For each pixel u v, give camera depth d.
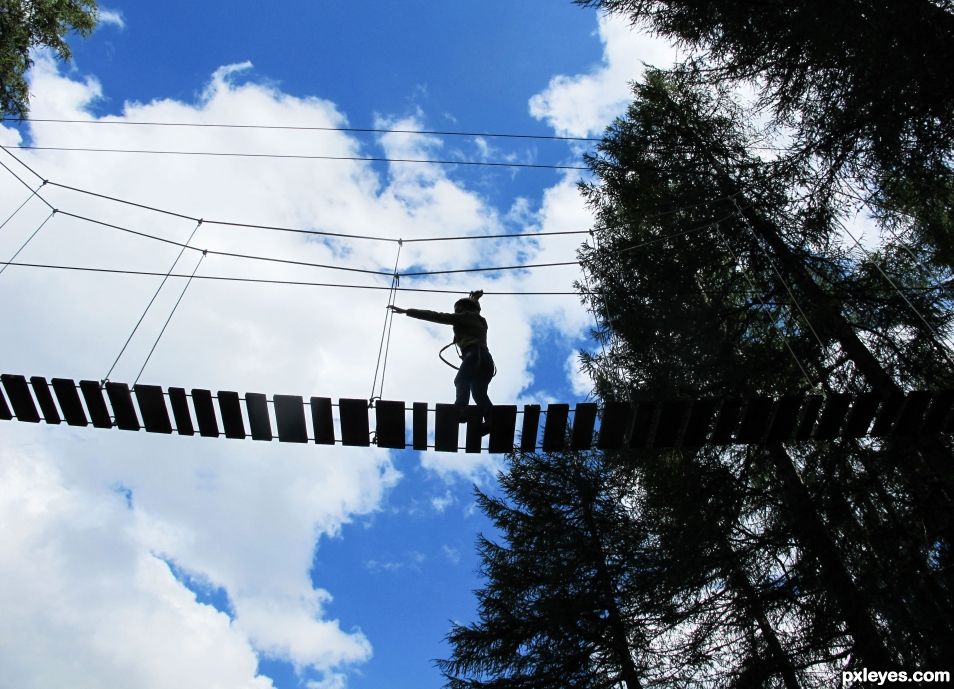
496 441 6.08
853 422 6.02
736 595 7.91
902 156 7.61
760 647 7.71
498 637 11.73
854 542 7.45
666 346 9.32
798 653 7.33
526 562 12.44
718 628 7.81
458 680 11.55
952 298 8.30
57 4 9.88
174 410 6.14
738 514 8.23
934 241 8.85
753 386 8.86
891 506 7.52
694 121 11.25
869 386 8.31
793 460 8.90
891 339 8.46
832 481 7.83
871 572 7.05
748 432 5.98
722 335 9.33
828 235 9.14
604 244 10.30
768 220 9.48
